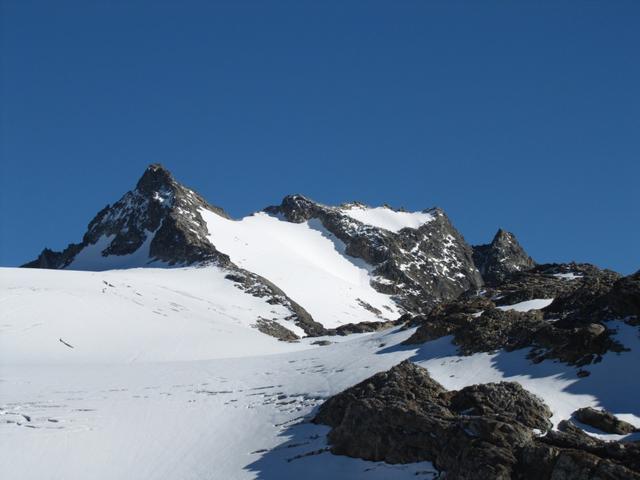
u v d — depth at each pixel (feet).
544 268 229.04
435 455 129.29
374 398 144.77
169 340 292.81
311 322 418.31
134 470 149.28
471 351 168.25
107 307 328.08
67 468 151.33
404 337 197.88
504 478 116.78
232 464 145.38
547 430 128.26
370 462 134.92
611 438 123.85
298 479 134.51
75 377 220.84
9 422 176.04
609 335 151.02
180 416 173.37
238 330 328.70
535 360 154.10
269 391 182.39
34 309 308.40
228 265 524.11
